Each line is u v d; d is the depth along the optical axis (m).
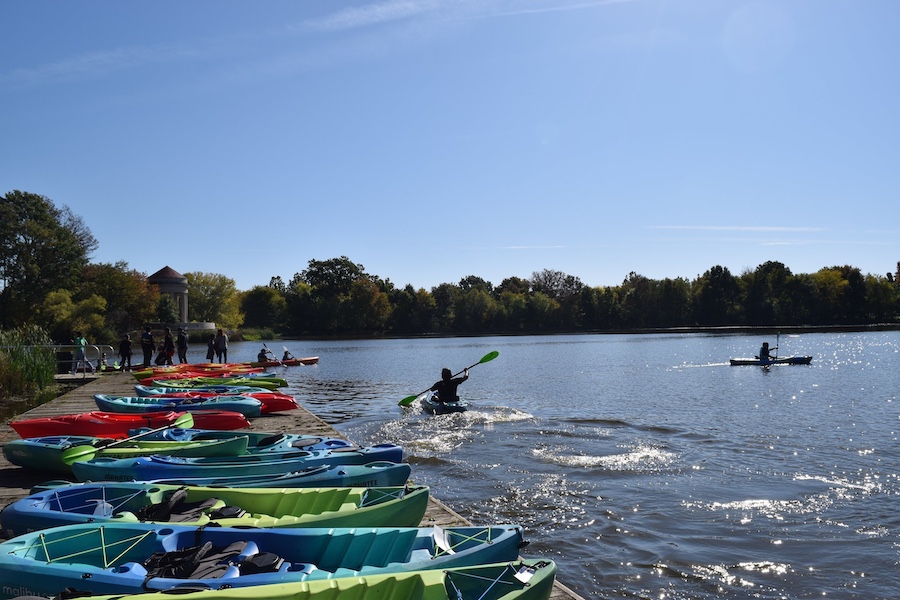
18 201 61.12
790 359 36.75
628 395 23.67
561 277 123.12
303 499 6.34
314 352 57.53
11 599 4.27
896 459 12.65
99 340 55.97
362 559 5.01
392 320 102.56
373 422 17.12
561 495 10.30
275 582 4.26
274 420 14.96
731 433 15.39
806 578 7.39
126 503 6.18
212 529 5.11
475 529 5.13
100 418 11.27
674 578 7.39
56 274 59.41
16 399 20.62
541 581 4.21
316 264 118.75
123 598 3.88
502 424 16.67
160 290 72.12
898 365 36.31
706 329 93.25
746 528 8.86
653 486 10.79
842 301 92.69
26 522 5.66
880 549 8.16
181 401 14.66
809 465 12.20
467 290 124.00
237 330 84.19
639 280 102.31
